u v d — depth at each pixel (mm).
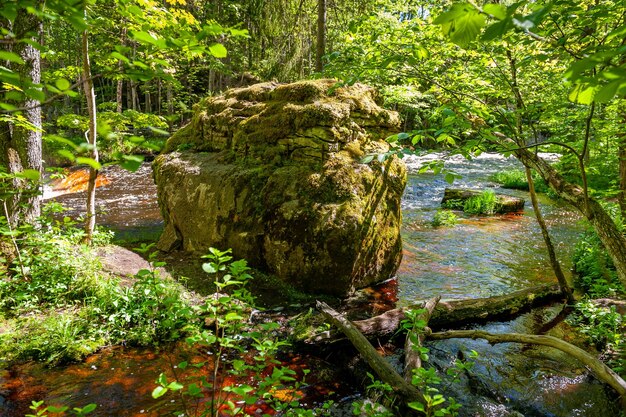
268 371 3645
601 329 4109
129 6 1459
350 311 4922
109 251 5812
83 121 6773
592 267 5977
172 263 5801
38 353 3754
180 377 3508
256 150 6176
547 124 4715
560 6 2438
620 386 2715
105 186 12969
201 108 7621
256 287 5250
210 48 1431
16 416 2990
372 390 3391
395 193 6016
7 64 4906
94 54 5254
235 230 5758
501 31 1040
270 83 7090
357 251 5215
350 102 6008
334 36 13594
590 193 5055
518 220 9781
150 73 1358
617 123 4684
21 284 4605
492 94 4547
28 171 998
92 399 3221
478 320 4758
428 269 6531
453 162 19828
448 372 2924
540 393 3428
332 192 5363
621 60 1987
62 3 1157
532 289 5320
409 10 5934
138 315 4258
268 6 14594
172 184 6590
